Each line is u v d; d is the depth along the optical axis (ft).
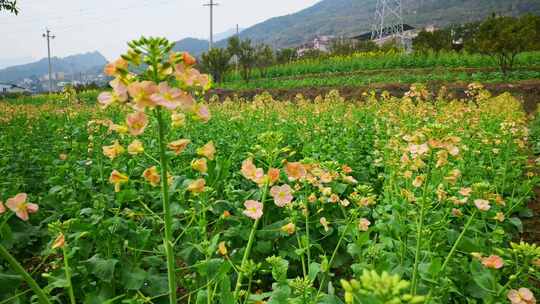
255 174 8.00
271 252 13.69
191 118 6.92
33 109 47.42
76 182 16.30
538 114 47.03
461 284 10.00
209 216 15.28
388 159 16.60
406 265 10.07
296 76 110.73
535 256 7.24
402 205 11.82
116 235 10.53
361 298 4.82
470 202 12.81
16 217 13.89
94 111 41.37
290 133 29.40
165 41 6.31
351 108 39.09
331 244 14.48
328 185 14.14
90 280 10.54
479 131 24.82
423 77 80.69
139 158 18.78
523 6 625.82
